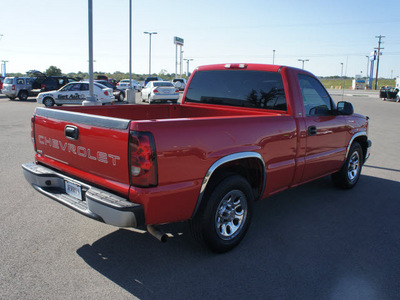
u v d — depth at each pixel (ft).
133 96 73.10
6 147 27.86
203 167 10.14
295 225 14.05
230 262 11.08
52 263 10.75
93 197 9.53
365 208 16.06
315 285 9.92
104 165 9.88
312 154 14.65
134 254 11.44
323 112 15.16
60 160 11.65
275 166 12.71
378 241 12.74
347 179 18.19
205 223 10.73
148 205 9.20
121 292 9.39
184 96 17.79
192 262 11.02
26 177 12.42
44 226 13.37
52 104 65.87
